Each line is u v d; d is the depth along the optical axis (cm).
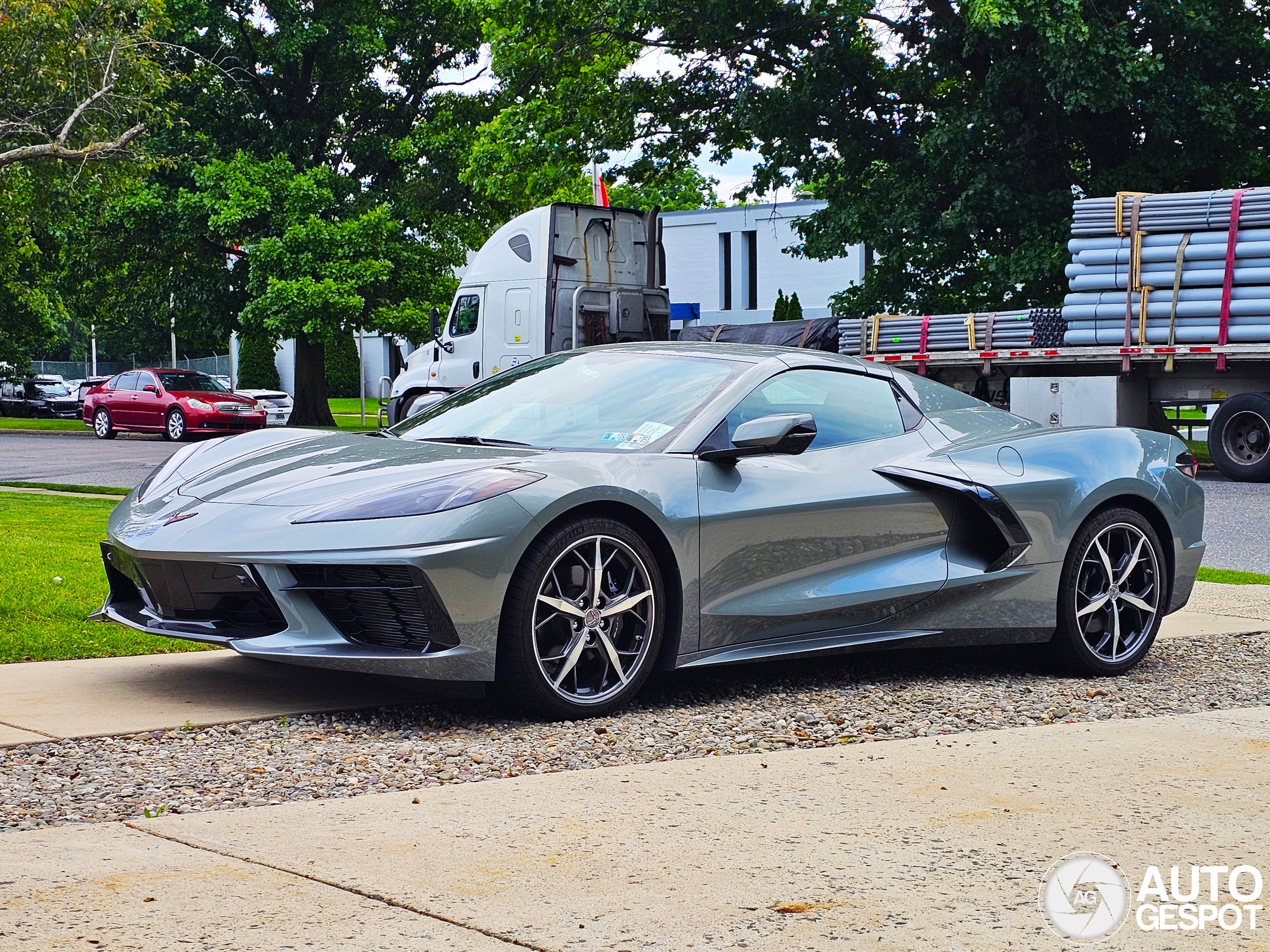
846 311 2325
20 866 273
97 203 2608
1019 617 517
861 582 488
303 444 505
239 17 3191
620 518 438
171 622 445
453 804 326
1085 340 1578
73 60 2058
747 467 470
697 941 238
